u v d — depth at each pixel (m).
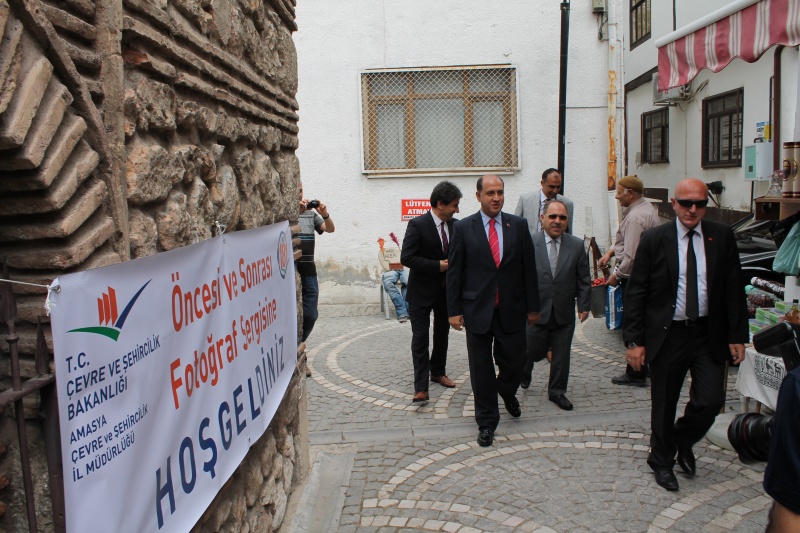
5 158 1.50
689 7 12.70
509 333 5.00
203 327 2.41
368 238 10.38
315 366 7.32
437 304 6.06
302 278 6.82
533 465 4.54
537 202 7.14
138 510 1.85
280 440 3.79
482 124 10.34
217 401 2.53
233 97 2.94
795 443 1.57
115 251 1.89
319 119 10.22
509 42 10.09
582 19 9.98
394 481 4.38
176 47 2.29
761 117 10.57
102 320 1.67
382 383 6.57
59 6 1.74
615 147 10.08
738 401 5.51
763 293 5.76
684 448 4.30
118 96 1.90
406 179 10.30
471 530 3.71
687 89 13.23
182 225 2.33
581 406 5.65
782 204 4.41
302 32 10.09
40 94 1.54
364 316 10.05
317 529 3.77
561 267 5.49
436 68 10.15
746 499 3.95
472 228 4.93
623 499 4.00
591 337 8.02
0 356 1.68
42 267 1.67
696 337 3.99
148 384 1.93
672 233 3.99
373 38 10.10
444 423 5.41
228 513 2.77
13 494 1.75
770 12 4.61
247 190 3.19
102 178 1.87
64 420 1.50
